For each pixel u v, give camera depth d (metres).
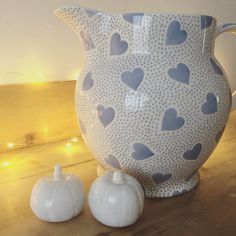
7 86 0.54
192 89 0.32
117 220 0.31
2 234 0.31
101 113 0.33
